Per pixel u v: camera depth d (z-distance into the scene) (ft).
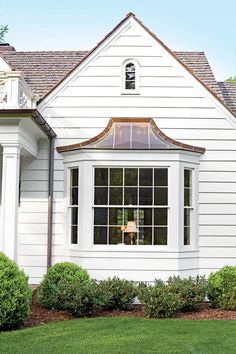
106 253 37.17
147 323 28.32
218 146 40.06
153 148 37.45
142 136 38.65
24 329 26.84
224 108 40.24
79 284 31.50
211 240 39.40
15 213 31.86
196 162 39.52
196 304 32.42
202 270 39.11
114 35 40.73
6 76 31.94
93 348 22.88
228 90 47.70
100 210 37.76
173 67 40.52
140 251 37.06
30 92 36.19
